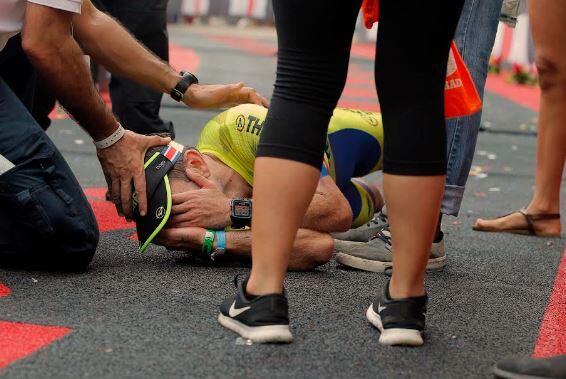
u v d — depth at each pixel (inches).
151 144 129.0
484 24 140.2
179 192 129.3
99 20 138.5
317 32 94.0
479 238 170.7
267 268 97.4
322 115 95.8
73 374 87.4
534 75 628.7
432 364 95.3
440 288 129.7
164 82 142.6
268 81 481.1
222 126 134.4
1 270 124.3
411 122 95.4
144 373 88.2
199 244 129.4
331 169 139.8
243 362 92.2
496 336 107.6
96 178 210.8
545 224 176.2
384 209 149.9
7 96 120.7
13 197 118.0
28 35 115.2
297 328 104.3
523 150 318.3
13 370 87.9
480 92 141.4
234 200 130.4
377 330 105.3
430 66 95.2
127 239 149.2
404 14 93.4
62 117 317.7
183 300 113.6
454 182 142.0
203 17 1288.1
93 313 106.5
